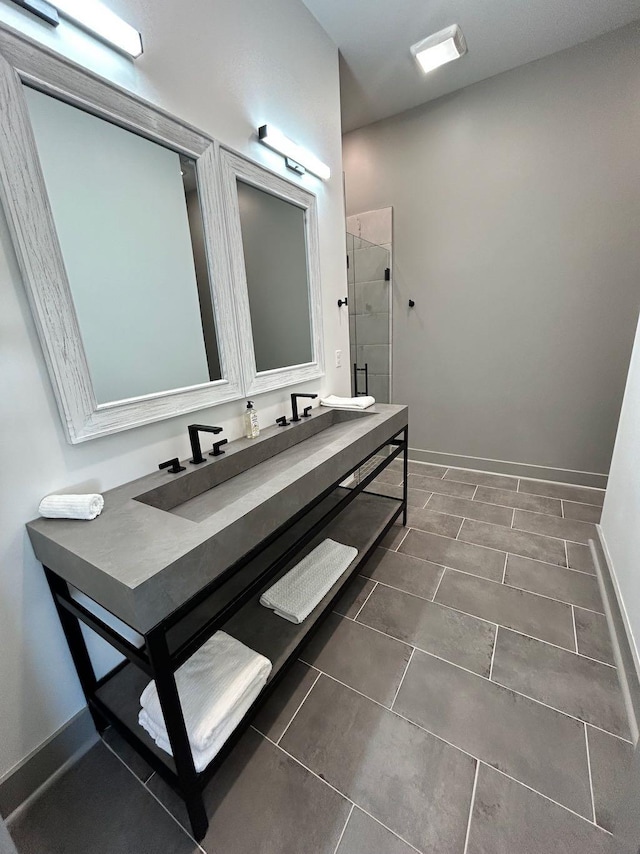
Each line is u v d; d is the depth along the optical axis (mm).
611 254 2410
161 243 1299
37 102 933
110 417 1134
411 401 3383
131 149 1170
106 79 1033
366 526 2080
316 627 1407
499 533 2283
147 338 1284
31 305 938
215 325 1491
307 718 1243
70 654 1125
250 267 1645
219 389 1509
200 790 932
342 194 2314
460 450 3273
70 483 1070
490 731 1184
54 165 988
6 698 1003
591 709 1239
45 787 1091
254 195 1646
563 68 2275
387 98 2654
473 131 2611
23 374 947
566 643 1499
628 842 810
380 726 1212
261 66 1586
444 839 941
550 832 942
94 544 856
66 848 967
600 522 2193
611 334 2527
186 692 1026
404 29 1997
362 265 3246
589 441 2758
